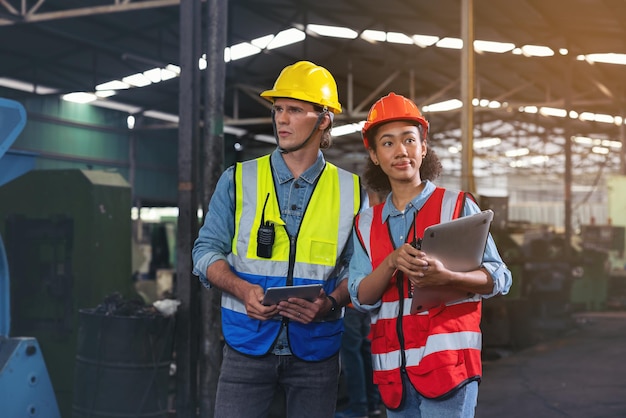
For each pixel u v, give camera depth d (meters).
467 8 8.25
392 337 2.18
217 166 4.78
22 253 5.53
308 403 2.33
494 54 16.44
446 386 2.06
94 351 4.51
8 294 3.58
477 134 29.22
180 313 4.81
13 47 14.79
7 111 3.30
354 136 27.47
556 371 6.99
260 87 19.53
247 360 2.28
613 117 22.50
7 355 3.47
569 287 10.57
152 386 4.50
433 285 2.05
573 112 22.25
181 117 4.91
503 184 43.47
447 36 15.51
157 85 18.09
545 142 29.58
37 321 5.46
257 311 2.11
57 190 5.43
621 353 8.03
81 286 5.31
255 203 2.32
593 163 36.59
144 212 24.08
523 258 8.79
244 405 2.30
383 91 21.59
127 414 4.43
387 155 2.22
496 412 5.38
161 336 4.56
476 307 2.18
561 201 42.38
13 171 3.49
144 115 21.28
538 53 16.06
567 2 11.96
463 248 2.03
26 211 5.54
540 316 10.02
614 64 16.31
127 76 17.34
